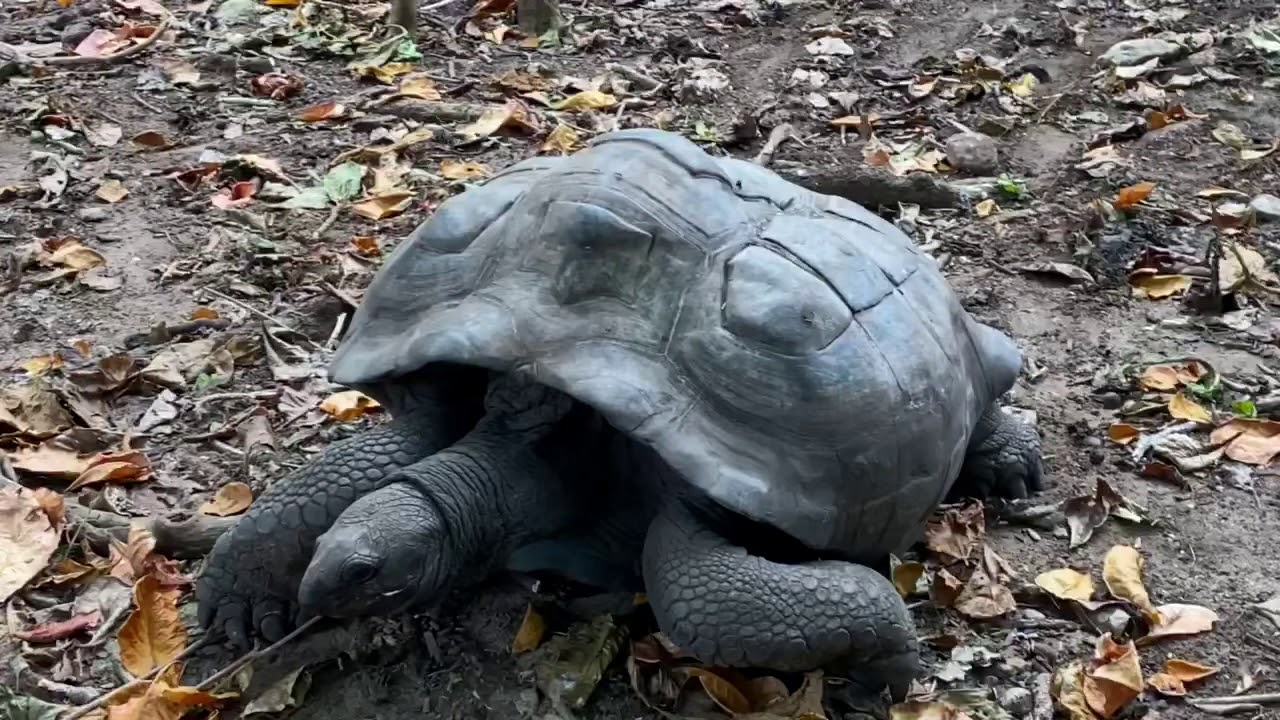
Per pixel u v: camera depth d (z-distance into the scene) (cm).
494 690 240
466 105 504
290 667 243
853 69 565
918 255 275
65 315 364
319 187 441
